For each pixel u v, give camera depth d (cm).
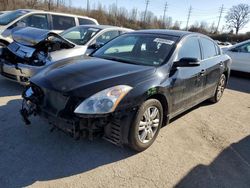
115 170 294
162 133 393
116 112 285
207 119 471
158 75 338
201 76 440
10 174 273
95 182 271
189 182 285
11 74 500
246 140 398
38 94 321
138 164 309
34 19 833
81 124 279
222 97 631
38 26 840
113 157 318
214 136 403
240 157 346
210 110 522
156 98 344
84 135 288
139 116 308
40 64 478
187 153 343
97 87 287
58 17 891
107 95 282
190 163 321
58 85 297
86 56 411
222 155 347
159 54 380
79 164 299
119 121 297
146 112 322
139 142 321
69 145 335
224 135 409
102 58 394
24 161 296
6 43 748
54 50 515
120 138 306
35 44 504
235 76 969
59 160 304
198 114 492
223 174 304
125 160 314
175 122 441
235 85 798
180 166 312
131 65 352
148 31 446
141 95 304
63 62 373
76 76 310
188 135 396
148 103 319
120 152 329
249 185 289
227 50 952
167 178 288
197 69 425
